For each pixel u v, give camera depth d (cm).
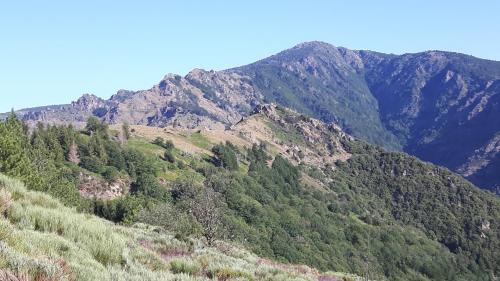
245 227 13512
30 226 1173
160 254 1861
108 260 1202
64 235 1222
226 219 12512
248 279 1619
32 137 13538
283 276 1880
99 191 12938
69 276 827
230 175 18062
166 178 15462
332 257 15462
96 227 1368
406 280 16275
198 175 17188
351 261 15962
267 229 14912
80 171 13288
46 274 756
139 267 1216
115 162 14762
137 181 13812
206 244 3253
